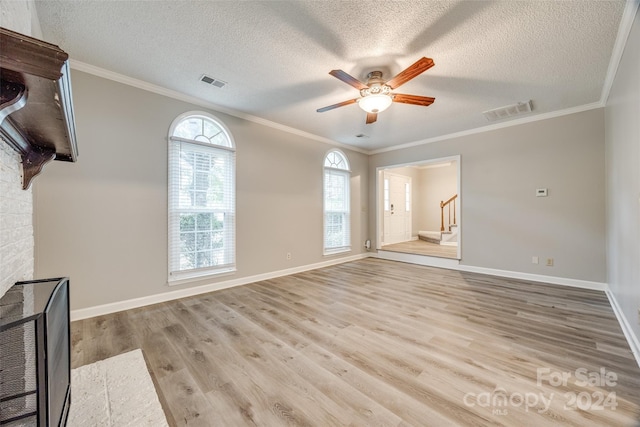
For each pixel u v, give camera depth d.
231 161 3.66
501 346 2.03
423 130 4.59
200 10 1.87
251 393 1.52
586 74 2.70
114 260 2.73
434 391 1.53
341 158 5.57
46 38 2.16
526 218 4.01
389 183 7.29
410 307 2.87
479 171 4.46
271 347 2.03
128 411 1.38
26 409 0.84
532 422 1.30
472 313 2.69
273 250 4.19
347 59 2.45
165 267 3.08
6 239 1.19
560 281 3.74
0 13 1.01
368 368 1.76
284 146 4.36
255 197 3.95
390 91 2.54
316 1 1.79
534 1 1.77
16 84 0.76
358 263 5.38
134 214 2.86
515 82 2.87
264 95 3.22
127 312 2.72
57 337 1.05
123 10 1.86
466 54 2.36
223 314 2.68
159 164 3.04
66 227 2.47
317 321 2.51
